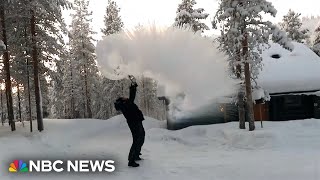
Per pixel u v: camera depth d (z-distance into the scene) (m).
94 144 14.56
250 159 8.85
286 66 24.20
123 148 12.19
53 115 47.84
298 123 15.55
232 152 10.88
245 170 7.42
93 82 37.91
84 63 37.06
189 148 12.48
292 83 22.69
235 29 14.07
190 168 7.93
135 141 8.49
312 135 12.58
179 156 10.02
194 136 15.51
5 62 19.89
